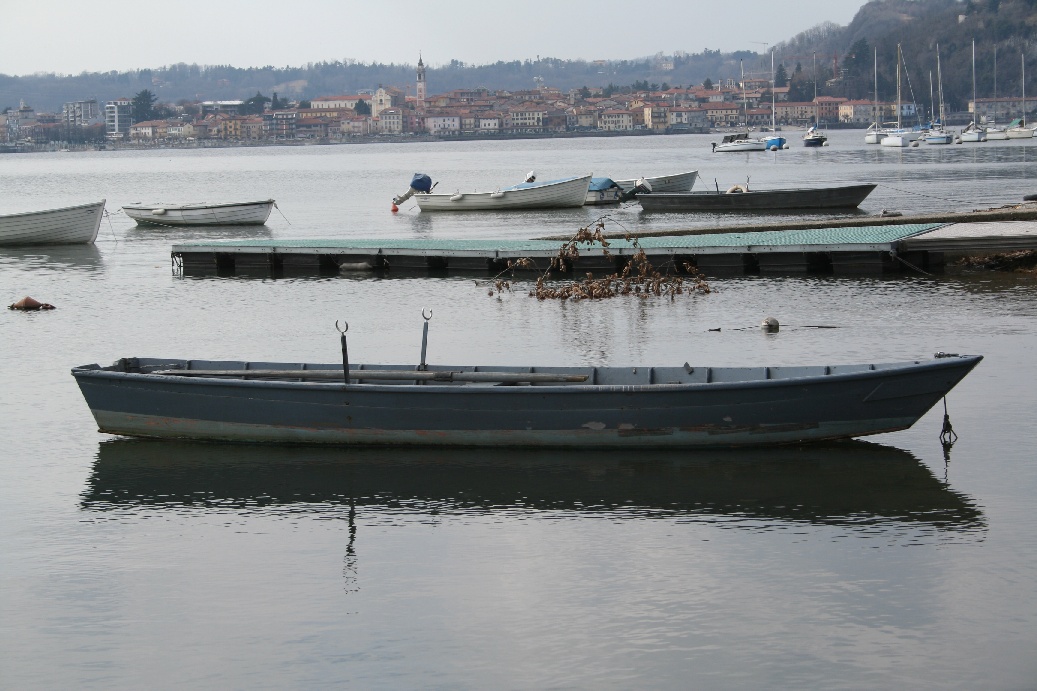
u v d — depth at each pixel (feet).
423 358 81.92
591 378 79.66
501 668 49.11
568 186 277.23
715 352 107.14
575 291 140.36
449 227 245.65
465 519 66.39
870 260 149.28
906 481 70.28
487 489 70.85
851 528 63.26
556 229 232.12
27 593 57.72
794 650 49.96
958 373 73.56
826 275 150.41
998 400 86.99
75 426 87.25
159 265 187.62
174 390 79.87
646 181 297.53
